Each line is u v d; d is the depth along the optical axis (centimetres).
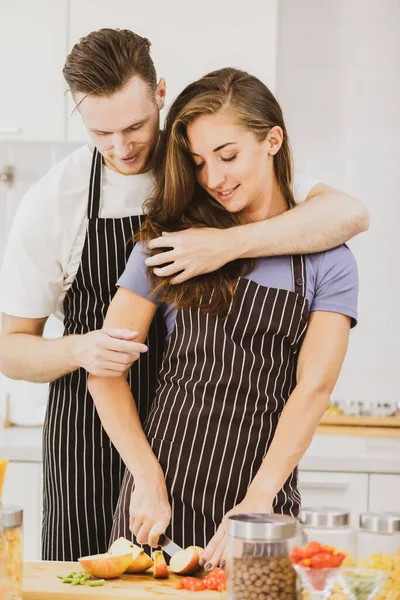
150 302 192
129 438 186
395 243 372
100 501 220
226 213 194
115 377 191
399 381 371
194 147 182
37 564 169
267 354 186
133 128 192
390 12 373
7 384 355
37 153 365
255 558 137
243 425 183
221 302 186
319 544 139
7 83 329
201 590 152
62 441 220
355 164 374
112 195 216
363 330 373
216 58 323
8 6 326
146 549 182
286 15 376
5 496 308
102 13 325
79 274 218
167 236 188
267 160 189
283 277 189
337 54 375
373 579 137
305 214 190
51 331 356
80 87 187
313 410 183
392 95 374
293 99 376
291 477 188
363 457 301
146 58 192
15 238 217
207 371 186
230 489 182
